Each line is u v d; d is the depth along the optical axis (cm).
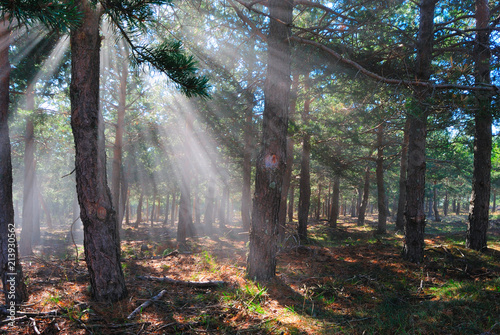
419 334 355
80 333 330
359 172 1864
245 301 439
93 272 407
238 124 1170
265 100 585
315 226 2328
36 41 809
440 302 457
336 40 757
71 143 1526
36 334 322
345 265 720
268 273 554
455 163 1850
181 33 756
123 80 1195
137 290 460
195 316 384
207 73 895
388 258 795
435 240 1070
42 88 1049
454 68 519
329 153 1436
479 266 707
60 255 1066
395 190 3566
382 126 1308
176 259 715
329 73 837
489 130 894
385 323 390
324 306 455
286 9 582
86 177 398
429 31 750
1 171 381
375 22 666
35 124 1180
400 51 815
